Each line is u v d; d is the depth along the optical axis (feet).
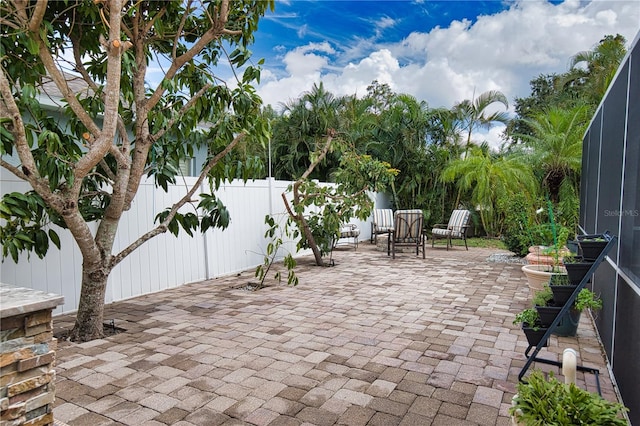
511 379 9.14
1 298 5.52
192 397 8.32
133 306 15.31
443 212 41.47
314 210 28.07
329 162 44.21
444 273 22.22
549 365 9.89
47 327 5.69
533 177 29.19
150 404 8.04
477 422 7.39
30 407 5.51
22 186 13.06
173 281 18.58
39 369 5.61
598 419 5.07
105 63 13.15
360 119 47.09
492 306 15.31
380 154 41.29
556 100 47.52
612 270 9.91
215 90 13.64
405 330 12.48
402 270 23.15
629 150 8.55
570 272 9.77
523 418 5.34
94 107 12.84
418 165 40.60
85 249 11.31
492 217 39.01
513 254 28.89
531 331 9.70
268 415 7.64
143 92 12.79
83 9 11.30
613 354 9.25
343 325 12.96
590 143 17.06
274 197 25.29
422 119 40.86
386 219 36.35
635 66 8.30
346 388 8.70
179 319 13.62
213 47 14.98
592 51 43.39
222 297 16.71
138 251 16.99
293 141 44.98
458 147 42.86
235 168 14.70
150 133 13.85
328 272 22.50
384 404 8.04
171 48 14.55
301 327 12.76
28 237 10.76
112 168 13.51
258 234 24.09
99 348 10.99
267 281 20.02
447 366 9.82
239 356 10.43
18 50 11.18
